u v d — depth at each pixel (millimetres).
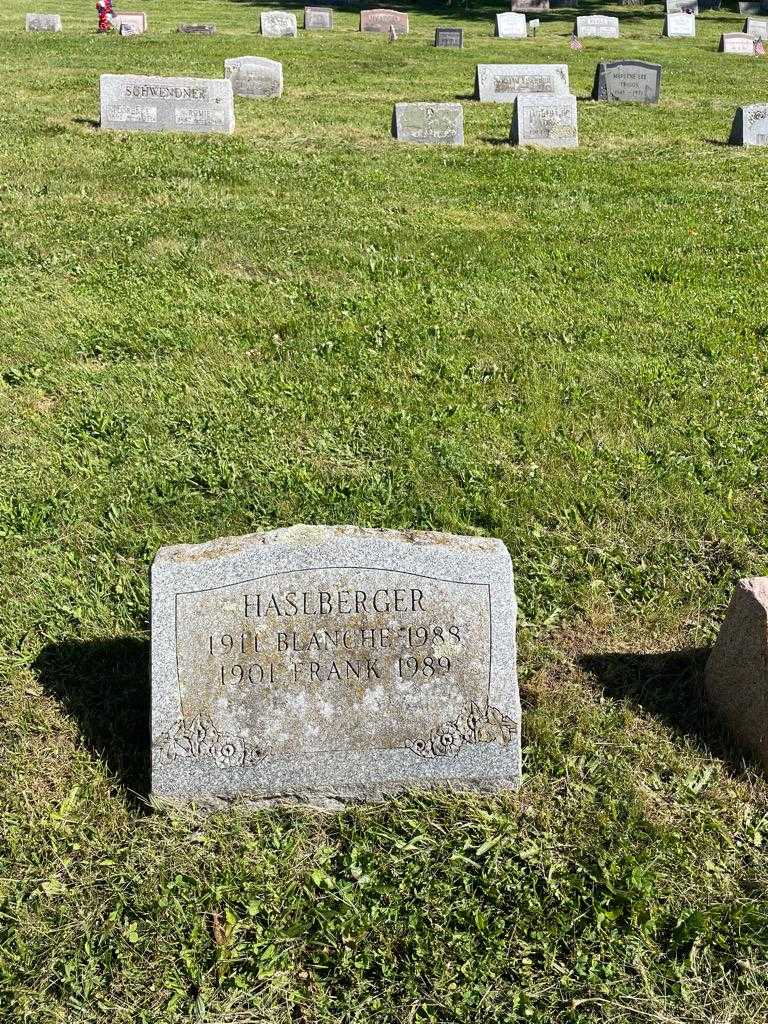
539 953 2104
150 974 2045
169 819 2342
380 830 2330
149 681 2730
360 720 2381
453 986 2035
